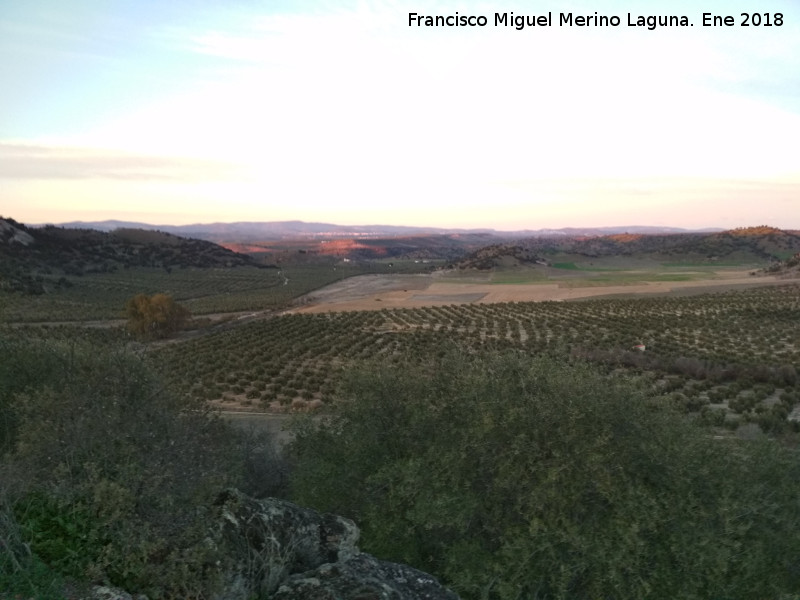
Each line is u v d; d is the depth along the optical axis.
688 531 10.57
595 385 12.04
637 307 92.69
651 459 11.27
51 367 12.30
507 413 11.41
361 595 7.96
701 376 45.62
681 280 146.12
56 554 7.24
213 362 55.81
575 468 10.76
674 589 10.30
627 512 10.34
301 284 156.00
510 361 12.95
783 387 41.81
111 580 7.41
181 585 7.52
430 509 10.59
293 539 9.19
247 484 14.98
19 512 7.76
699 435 12.05
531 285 143.62
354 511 12.48
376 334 73.88
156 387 11.09
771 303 88.31
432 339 68.19
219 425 13.90
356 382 13.66
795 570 11.23
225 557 8.11
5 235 137.12
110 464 8.69
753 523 11.11
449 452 11.33
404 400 13.26
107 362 11.12
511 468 10.94
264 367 53.56
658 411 12.56
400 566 9.55
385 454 12.72
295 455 15.14
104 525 7.74
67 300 99.81
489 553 10.80
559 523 10.52
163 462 9.18
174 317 77.56
